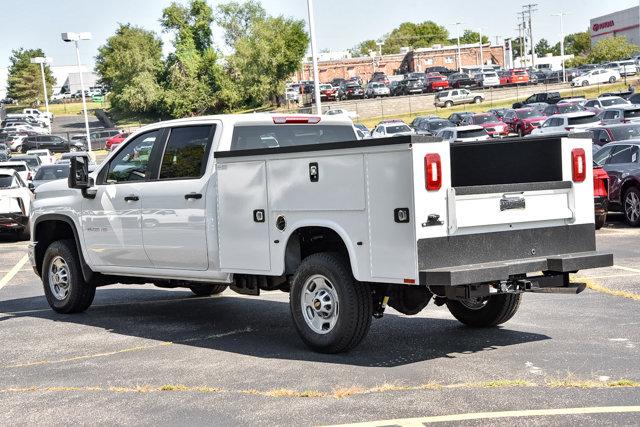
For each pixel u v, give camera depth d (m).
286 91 95.25
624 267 12.73
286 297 11.84
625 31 125.75
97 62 147.50
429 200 7.10
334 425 5.76
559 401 6.05
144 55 107.19
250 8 105.25
